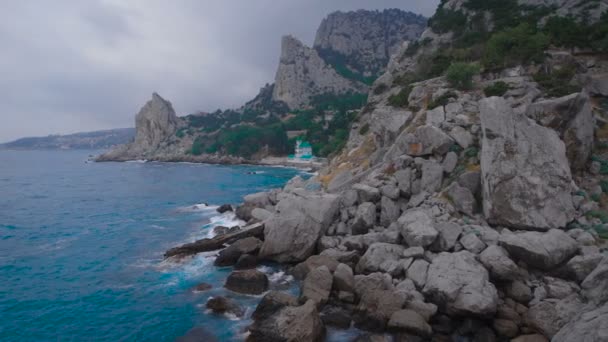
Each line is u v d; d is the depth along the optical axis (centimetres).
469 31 6919
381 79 6831
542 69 3781
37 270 2541
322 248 2509
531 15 6119
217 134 18638
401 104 4444
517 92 3111
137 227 3709
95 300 2075
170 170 11456
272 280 2252
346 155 4728
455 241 2028
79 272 2495
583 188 2284
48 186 7131
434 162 2714
